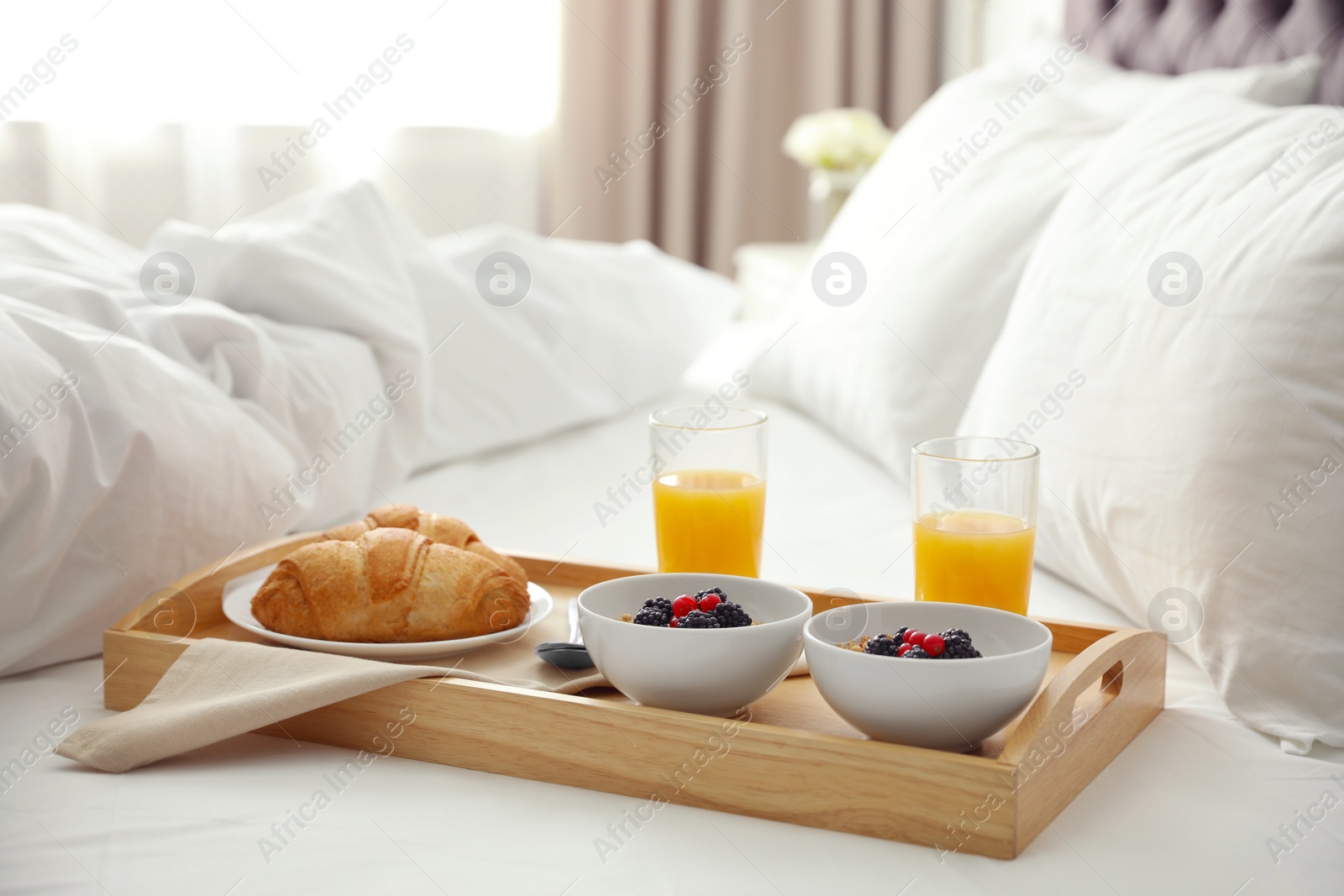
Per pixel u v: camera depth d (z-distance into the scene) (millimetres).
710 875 610
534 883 604
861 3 3074
